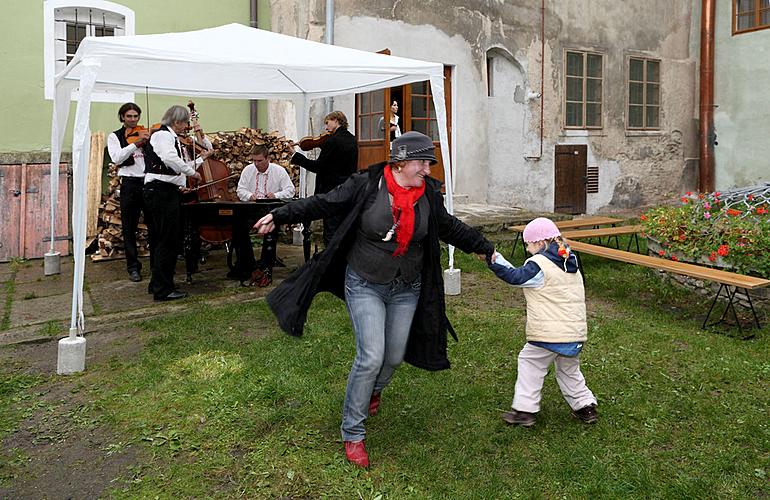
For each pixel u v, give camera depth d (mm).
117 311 5652
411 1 10242
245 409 3725
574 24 12297
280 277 6965
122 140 6848
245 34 5637
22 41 8477
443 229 3215
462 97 10922
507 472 3086
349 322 5262
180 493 2920
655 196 13797
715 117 13914
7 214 8039
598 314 5688
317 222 9008
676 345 4785
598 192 12906
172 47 4809
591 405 3516
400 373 4184
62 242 8297
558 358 3512
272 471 3072
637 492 2889
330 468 3084
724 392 3947
